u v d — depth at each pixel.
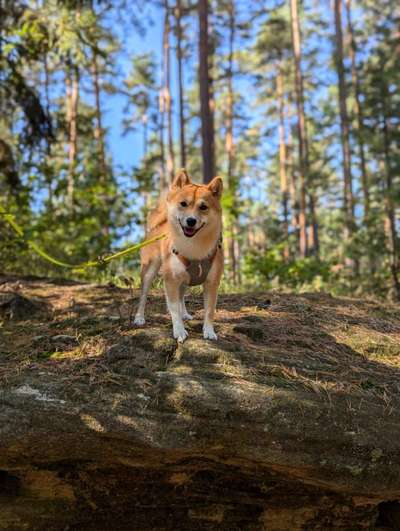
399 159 7.29
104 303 2.36
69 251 4.19
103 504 1.57
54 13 4.29
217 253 1.71
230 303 2.38
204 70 5.16
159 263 1.97
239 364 1.55
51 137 4.55
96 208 4.64
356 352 1.85
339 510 1.58
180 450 1.37
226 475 1.55
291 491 1.56
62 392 1.43
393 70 7.75
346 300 2.58
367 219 6.20
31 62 4.60
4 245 3.52
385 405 1.50
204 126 5.11
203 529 1.61
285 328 1.99
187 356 1.57
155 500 1.59
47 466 1.49
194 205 1.62
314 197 10.59
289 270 4.34
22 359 1.66
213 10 10.28
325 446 1.39
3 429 1.36
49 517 1.53
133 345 1.65
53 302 2.43
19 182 4.29
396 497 1.53
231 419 1.38
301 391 1.47
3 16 4.24
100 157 6.87
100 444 1.40
